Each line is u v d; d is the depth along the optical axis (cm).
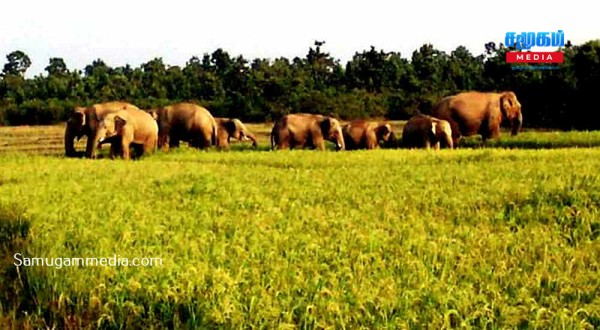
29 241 1098
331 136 3859
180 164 2534
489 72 6300
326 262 919
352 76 8269
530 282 824
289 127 3831
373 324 697
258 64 10144
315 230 1135
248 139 4416
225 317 727
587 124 5447
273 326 702
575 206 1331
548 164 2106
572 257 961
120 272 872
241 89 7888
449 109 3897
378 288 777
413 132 3603
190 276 829
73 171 2200
